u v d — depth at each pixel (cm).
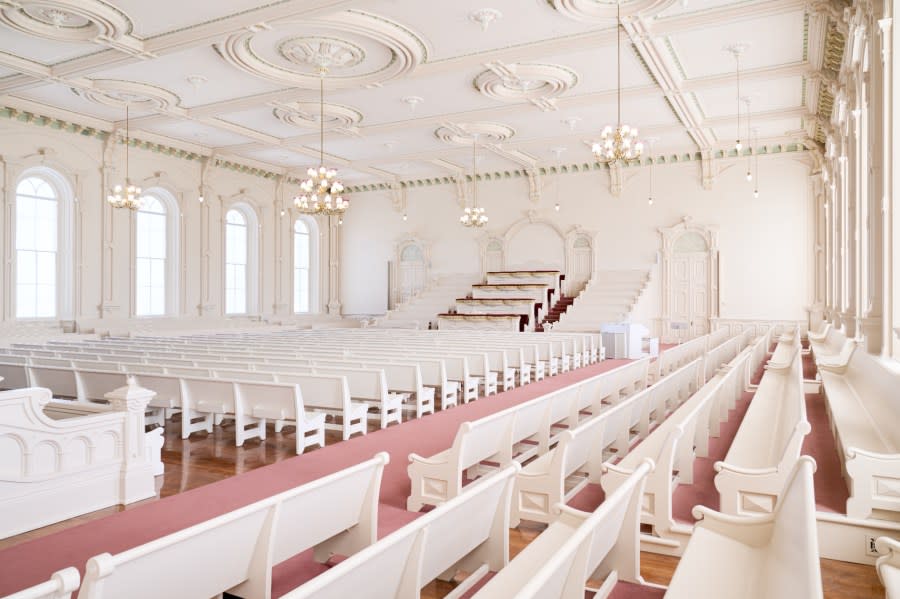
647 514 442
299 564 395
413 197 2544
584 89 1395
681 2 962
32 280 1631
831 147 1470
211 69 1269
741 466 466
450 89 1384
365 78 1286
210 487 589
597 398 791
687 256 2098
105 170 1759
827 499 459
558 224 2289
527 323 2127
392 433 801
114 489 550
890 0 659
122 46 1102
